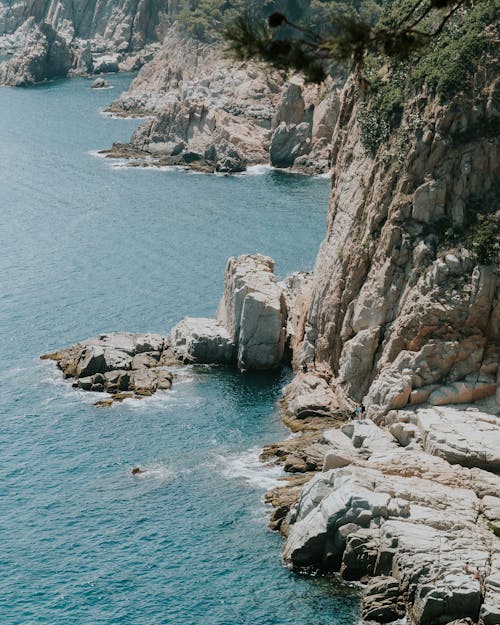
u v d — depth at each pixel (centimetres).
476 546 6881
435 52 9738
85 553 7862
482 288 8875
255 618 6919
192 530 8069
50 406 10500
